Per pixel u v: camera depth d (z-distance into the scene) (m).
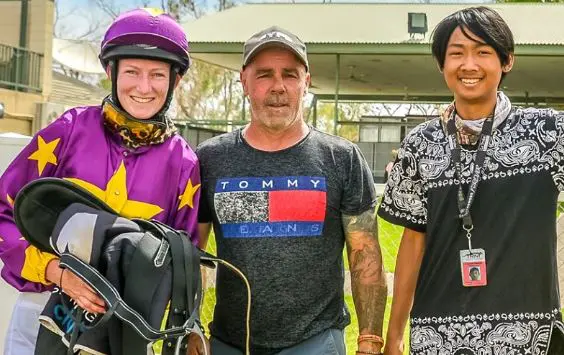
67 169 3.05
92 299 2.68
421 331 3.14
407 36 19.45
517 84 25.72
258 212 3.33
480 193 3.04
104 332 2.72
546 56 19.28
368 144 21.16
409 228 3.33
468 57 3.10
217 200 3.37
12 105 18.03
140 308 2.66
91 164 3.05
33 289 3.04
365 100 30.19
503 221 3.01
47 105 18.62
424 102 30.25
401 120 22.70
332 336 3.37
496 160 3.04
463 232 3.06
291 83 3.35
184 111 33.62
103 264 2.69
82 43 29.70
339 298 3.45
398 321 3.46
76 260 2.66
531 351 2.98
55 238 2.72
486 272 3.01
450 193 3.10
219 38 19.34
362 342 3.44
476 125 3.10
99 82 33.25
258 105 3.34
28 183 2.82
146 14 3.09
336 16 20.94
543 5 21.38
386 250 6.83
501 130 3.07
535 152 3.01
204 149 3.47
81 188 2.82
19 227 2.82
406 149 3.24
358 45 19.12
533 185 2.99
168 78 3.11
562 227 6.06
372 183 3.48
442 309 3.10
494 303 3.00
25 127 18.31
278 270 3.31
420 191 3.25
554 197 3.02
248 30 20.02
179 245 2.81
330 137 3.47
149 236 2.77
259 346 3.35
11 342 3.09
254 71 3.36
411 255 3.40
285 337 3.33
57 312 2.87
